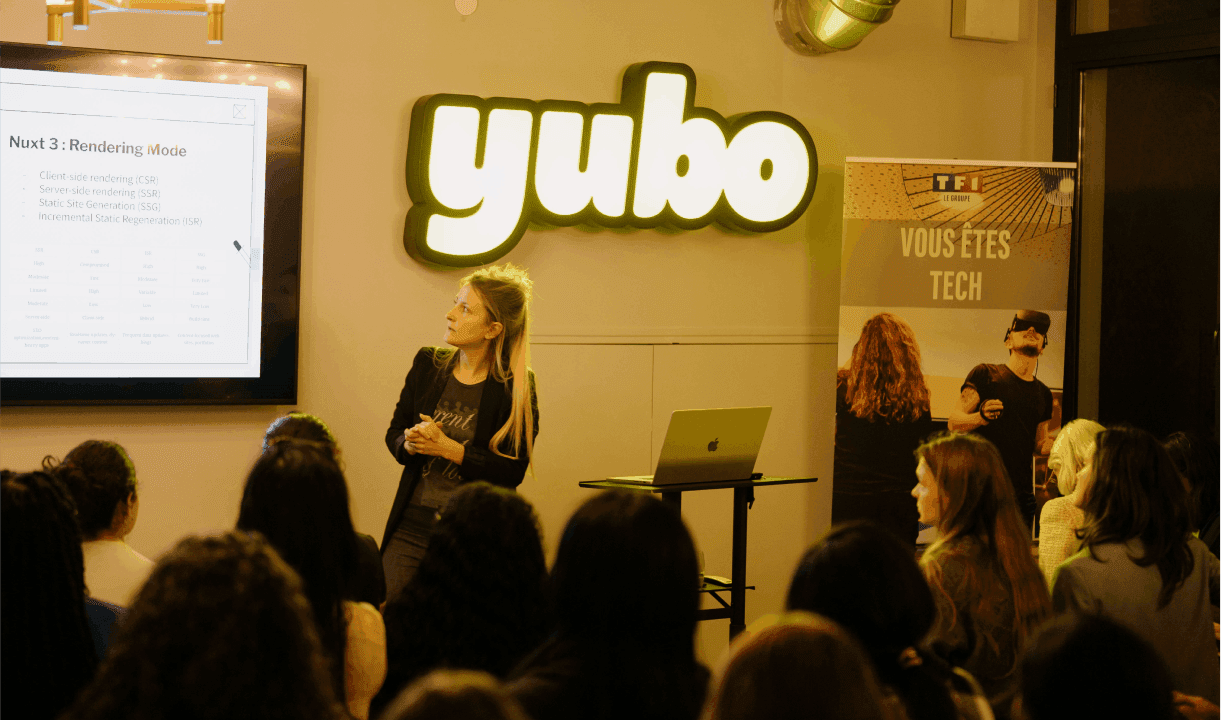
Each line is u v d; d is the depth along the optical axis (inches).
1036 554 177.0
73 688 62.4
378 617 73.9
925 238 175.2
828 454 189.8
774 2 184.1
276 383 153.6
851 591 58.9
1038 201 177.5
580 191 168.2
